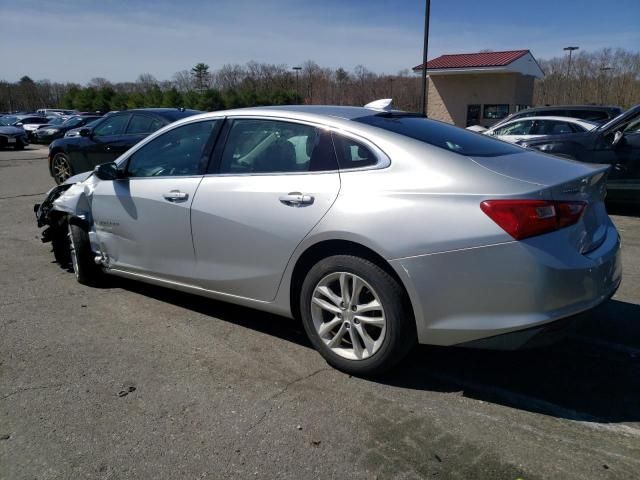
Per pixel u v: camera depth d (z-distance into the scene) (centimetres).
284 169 344
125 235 436
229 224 358
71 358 355
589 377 326
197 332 395
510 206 270
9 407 299
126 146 970
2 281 514
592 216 310
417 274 286
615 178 774
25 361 352
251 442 266
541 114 1336
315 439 267
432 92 2889
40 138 2502
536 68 2906
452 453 255
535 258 267
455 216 280
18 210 883
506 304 274
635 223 743
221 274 373
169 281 413
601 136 783
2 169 1523
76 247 480
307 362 347
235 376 330
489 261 272
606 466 244
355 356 320
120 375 332
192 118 404
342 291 317
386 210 295
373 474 242
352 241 303
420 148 307
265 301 357
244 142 370
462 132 370
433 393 309
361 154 318
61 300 462
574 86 4462
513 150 347
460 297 281
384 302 300
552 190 277
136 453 259
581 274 276
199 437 270
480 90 2766
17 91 8006
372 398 304
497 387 315
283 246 334
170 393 311
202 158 387
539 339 277
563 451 255
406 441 265
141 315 428
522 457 252
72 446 265
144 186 414
